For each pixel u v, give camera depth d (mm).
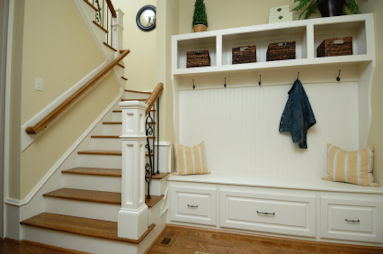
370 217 1626
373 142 1827
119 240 1393
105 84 2758
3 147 1655
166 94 2092
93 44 2523
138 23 3760
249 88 2311
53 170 1905
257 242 1739
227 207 1892
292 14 2051
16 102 1634
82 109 2324
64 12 2070
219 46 2090
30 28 1694
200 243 1712
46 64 1856
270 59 2012
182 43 2395
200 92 2443
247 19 2330
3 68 1670
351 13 2008
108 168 2145
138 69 3748
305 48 2037
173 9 2314
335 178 1891
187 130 2463
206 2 2461
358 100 2045
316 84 2146
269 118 2246
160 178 1862
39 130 1633
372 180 1741
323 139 2115
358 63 1959
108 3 2834
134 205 1413
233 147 2332
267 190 1814
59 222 1604
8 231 1631
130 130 1433
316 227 1714
